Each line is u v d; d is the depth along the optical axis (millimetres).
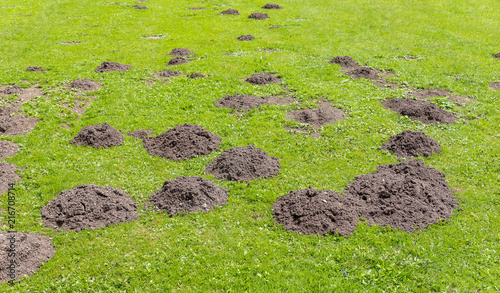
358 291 6555
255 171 10078
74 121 12695
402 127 12648
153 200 8984
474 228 8117
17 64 17469
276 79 16500
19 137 11609
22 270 6852
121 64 17609
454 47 20484
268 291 6555
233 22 25375
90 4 28938
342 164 10555
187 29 23875
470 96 14977
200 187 9086
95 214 8305
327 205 8398
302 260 7258
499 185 9633
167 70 17156
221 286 6684
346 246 7547
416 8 27719
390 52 19922
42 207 8664
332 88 15523
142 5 29203
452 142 11742
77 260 7242
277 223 8312
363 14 26781
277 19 26031
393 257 7293
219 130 12250
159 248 7570
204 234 7977
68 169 10141
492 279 6809
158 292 6578
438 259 7250
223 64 18000
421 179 9648
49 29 23016
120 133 11930
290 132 12258
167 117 13055
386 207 8562
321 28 23891
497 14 25859
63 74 16344
